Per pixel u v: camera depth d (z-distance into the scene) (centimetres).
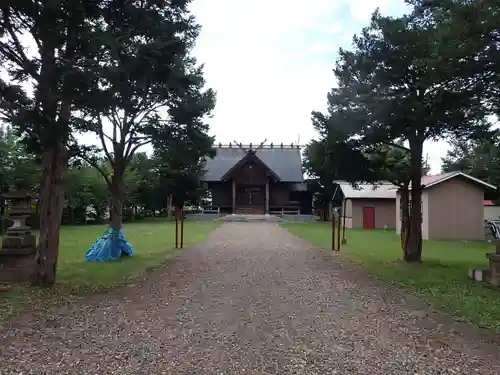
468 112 1108
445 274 1086
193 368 456
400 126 1148
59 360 476
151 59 842
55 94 811
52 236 922
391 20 1140
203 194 5128
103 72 791
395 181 1374
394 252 1641
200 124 1345
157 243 1986
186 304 752
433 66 911
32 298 791
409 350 515
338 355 497
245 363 471
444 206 2636
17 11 796
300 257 1462
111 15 876
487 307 729
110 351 506
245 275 1075
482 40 821
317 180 5012
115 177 1428
